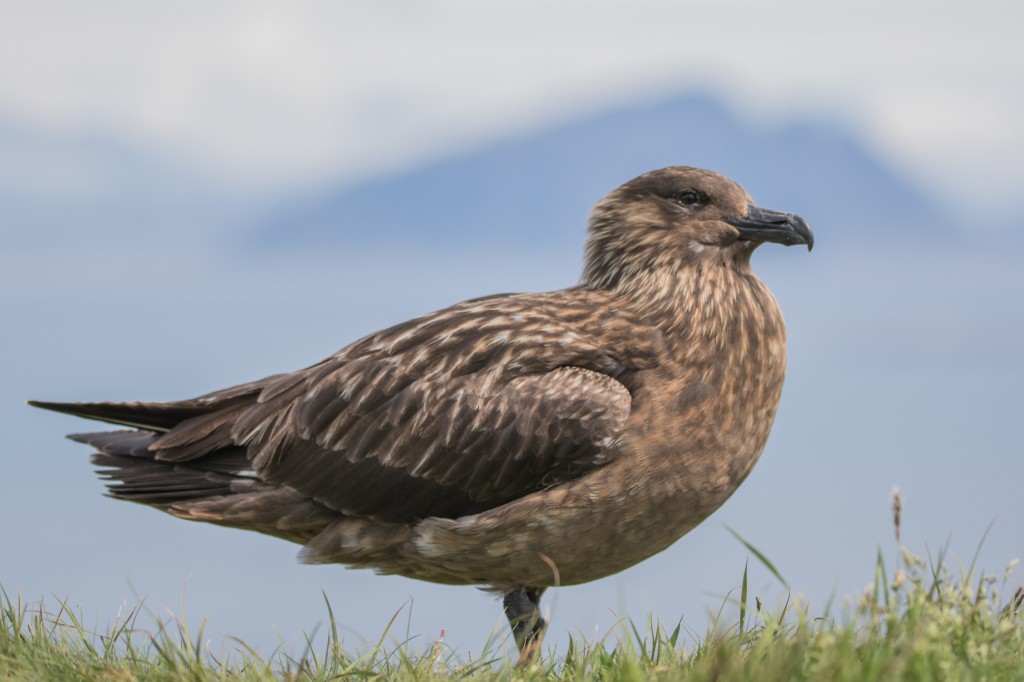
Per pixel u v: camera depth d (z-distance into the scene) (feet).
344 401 38.93
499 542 37.35
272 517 39.75
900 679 26.71
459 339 38.88
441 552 38.14
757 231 40.06
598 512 36.96
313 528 40.01
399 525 38.78
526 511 36.83
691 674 28.91
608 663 31.81
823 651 28.22
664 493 37.19
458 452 37.83
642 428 36.91
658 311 39.52
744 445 38.47
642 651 31.68
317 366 40.27
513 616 38.86
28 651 33.94
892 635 28.76
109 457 41.96
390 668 34.01
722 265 40.24
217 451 40.83
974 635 28.86
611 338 38.78
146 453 41.63
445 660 34.71
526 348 38.37
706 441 37.45
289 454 39.42
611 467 36.86
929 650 27.55
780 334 40.09
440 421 38.01
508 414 37.58
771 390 39.29
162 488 40.88
